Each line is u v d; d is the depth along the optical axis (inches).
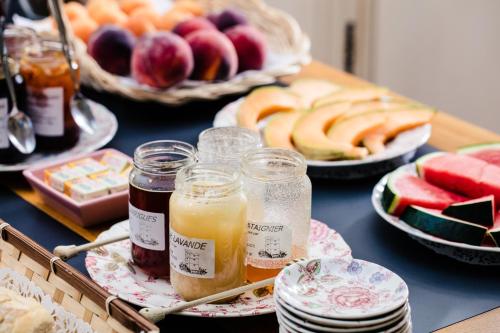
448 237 39.9
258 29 70.7
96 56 61.8
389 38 99.9
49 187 45.1
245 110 55.1
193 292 35.0
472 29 90.7
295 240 36.9
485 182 43.2
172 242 35.1
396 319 29.8
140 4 71.9
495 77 90.0
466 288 37.9
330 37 106.1
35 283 34.4
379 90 59.7
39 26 73.5
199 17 64.6
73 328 32.3
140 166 37.0
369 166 48.8
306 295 31.4
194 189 34.2
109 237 40.2
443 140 54.6
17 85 50.1
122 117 59.3
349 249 39.2
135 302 35.0
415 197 42.6
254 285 34.0
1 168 48.8
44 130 51.4
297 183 36.4
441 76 95.9
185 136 55.9
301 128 51.4
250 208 36.4
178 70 58.0
